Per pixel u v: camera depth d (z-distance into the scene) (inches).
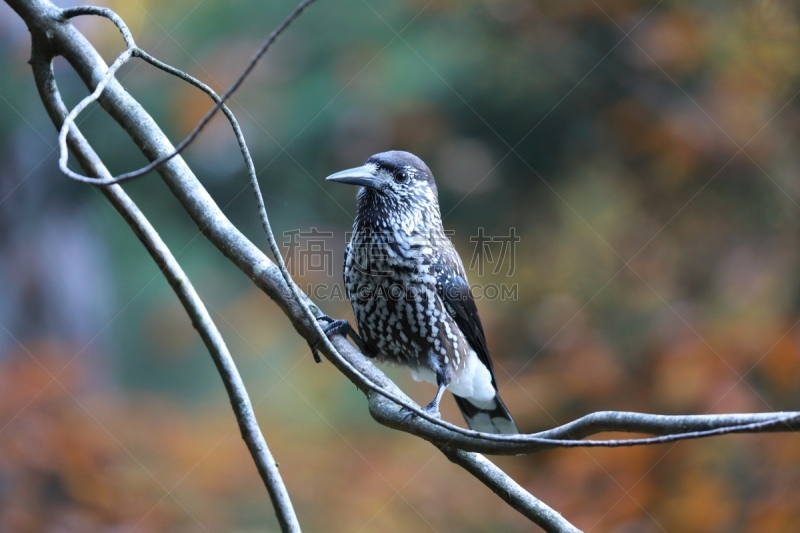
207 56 540.7
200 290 633.0
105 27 530.0
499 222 512.7
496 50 497.7
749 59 440.8
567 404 412.8
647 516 366.0
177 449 466.6
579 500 377.1
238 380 187.6
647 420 148.3
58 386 475.2
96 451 440.8
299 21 546.6
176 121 533.0
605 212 488.4
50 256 565.3
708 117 440.5
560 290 467.8
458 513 431.8
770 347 383.9
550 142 500.4
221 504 440.8
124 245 664.4
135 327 668.7
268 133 537.0
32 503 406.3
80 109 163.6
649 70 452.8
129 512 419.8
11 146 540.1
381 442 497.7
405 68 518.0
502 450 169.0
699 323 417.4
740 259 437.1
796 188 438.3
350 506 434.9
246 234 557.3
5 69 510.9
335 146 538.9
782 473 362.9
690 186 456.8
